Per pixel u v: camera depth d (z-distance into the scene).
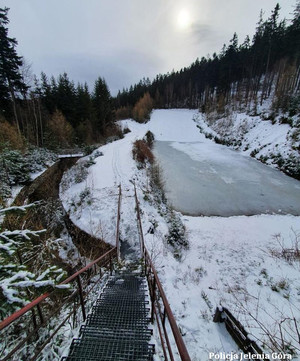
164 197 12.57
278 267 5.78
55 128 23.30
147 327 2.63
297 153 15.88
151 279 4.02
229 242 8.05
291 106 19.89
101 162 16.97
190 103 57.94
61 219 10.00
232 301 4.22
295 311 3.79
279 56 34.47
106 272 5.33
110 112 33.03
